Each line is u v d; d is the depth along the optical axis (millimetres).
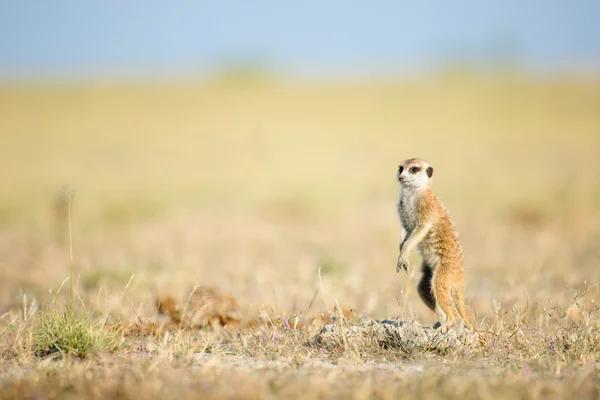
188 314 13742
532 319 13766
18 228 31500
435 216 13086
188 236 27906
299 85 135750
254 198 41312
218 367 10461
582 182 42969
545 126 85062
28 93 119375
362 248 25672
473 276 19688
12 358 11297
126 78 161875
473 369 10430
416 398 8727
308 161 61281
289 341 12102
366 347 11555
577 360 10938
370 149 68812
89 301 15781
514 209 32562
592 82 121625
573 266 20641
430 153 64188
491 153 63125
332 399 8773
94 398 8875
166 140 77938
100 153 67062
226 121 95125
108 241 26938
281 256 23922
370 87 126750
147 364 10578
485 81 132125
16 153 66125
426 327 12398
